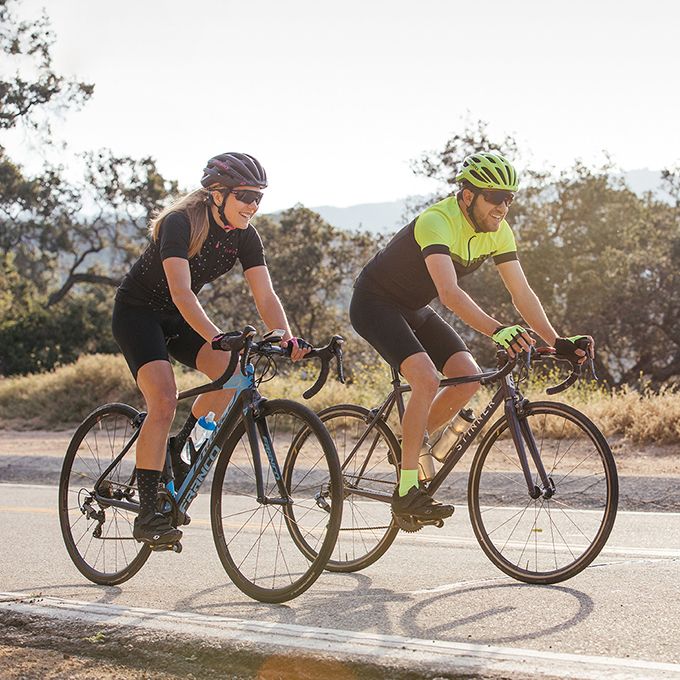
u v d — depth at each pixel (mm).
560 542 4531
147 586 4531
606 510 4234
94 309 42562
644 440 9234
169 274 4141
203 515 6750
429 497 4461
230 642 3381
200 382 15508
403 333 4551
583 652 3232
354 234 53000
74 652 3523
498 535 4750
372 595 4215
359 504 4875
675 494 6750
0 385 18719
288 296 51188
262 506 4770
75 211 44438
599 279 32438
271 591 4102
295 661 3229
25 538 5965
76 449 4984
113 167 44438
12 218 43250
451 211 4500
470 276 30953
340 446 4934
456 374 4648
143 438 4301
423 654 3205
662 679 2922
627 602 3898
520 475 5840
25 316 40656
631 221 35500
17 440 13070
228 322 48312
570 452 4621
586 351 4195
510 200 4414
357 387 14094
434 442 4695
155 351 4348
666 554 4902
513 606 3898
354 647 3297
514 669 3029
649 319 31016
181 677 3242
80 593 4445
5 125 39469
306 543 4656
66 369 17453
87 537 4852
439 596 4137
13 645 3621
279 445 4914
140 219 45750
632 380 32062
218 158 4262
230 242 4402
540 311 4645
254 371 4324
